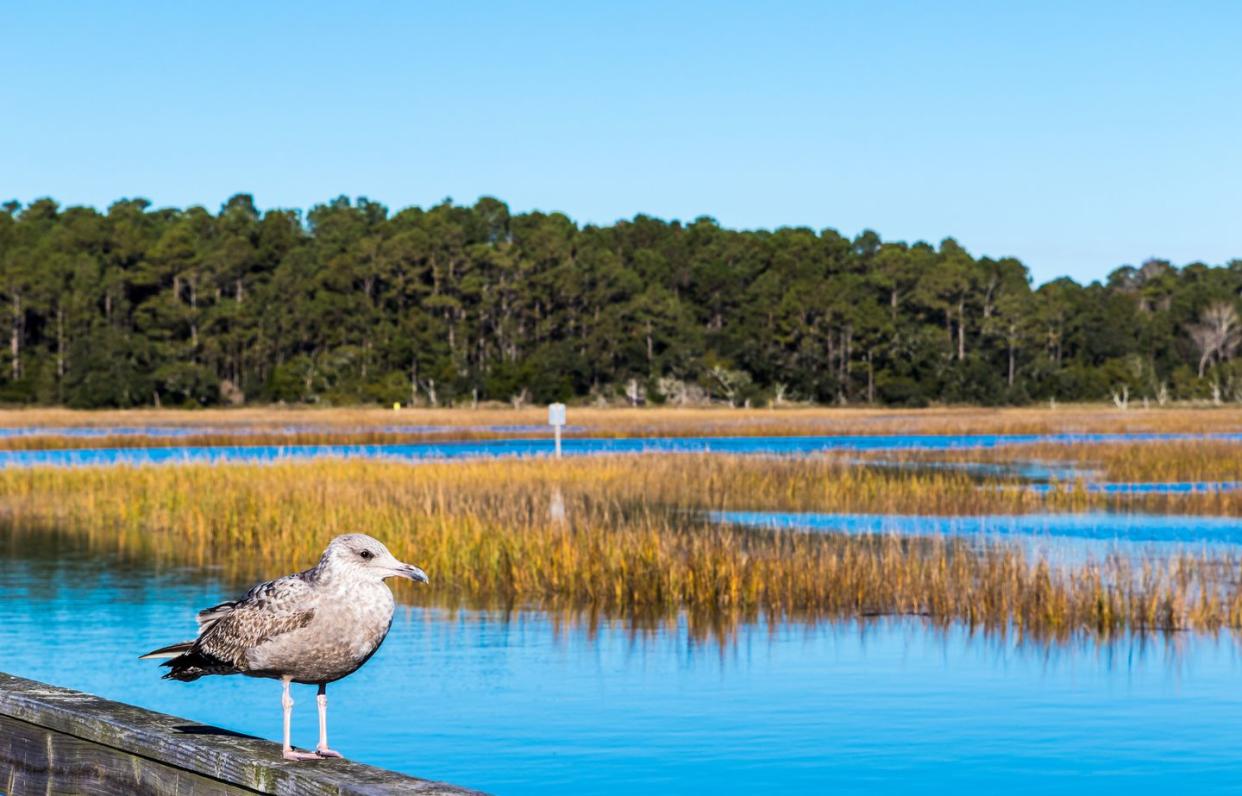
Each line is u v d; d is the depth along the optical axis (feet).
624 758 42.19
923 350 558.56
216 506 105.09
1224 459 160.76
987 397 547.49
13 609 67.97
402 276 579.89
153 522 106.52
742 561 71.92
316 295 566.36
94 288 538.88
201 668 19.79
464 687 51.80
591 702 49.29
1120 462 159.22
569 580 73.10
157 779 16.01
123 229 589.32
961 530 100.42
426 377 540.93
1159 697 49.96
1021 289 613.93
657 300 556.10
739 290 627.46
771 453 177.47
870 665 55.42
